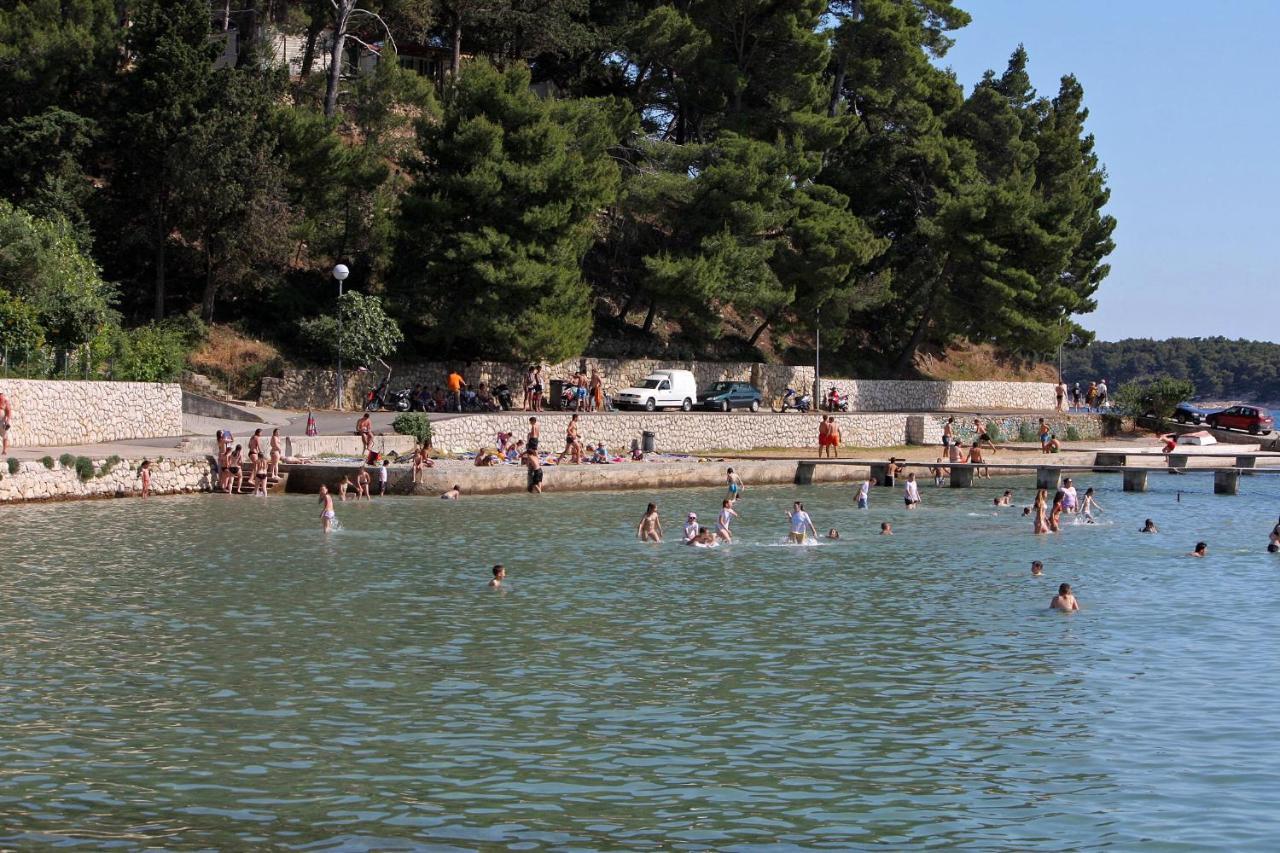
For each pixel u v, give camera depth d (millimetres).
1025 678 24094
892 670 24656
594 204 71812
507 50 93312
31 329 51781
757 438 73625
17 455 45938
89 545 38031
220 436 52500
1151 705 22203
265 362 66438
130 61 69188
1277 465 69562
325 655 25125
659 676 23891
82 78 66875
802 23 88000
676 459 63656
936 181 93875
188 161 63000
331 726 20266
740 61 88250
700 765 18625
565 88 94125
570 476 57781
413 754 18906
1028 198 88688
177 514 45531
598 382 73938
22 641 25766
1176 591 34219
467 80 71062
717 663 25047
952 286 91562
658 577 35500
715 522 48094
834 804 17094
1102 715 21531
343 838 15664
